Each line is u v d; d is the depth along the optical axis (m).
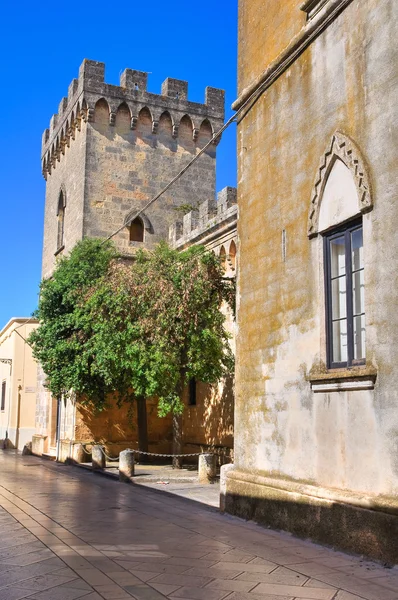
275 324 10.67
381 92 8.20
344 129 8.98
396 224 7.74
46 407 31.41
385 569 7.26
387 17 8.16
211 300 19.89
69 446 25.27
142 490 16.12
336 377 8.57
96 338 20.02
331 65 9.43
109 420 25.61
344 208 8.95
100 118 27.55
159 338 18.52
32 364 40.00
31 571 7.28
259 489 10.52
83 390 22.42
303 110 10.18
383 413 7.73
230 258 22.14
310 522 8.97
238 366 12.01
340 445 8.57
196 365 18.83
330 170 9.32
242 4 12.91
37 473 21.39
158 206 28.12
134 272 19.73
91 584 6.71
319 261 9.48
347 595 6.29
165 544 8.85
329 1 9.38
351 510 8.05
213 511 12.24
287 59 10.65
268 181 11.27
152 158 28.36
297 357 9.88
